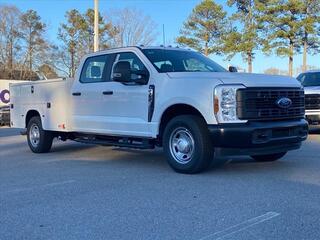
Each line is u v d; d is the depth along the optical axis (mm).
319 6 42656
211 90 7219
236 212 5414
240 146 7109
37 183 7441
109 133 8969
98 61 9430
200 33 49594
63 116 10117
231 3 48094
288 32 42344
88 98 9414
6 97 31844
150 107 8125
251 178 7258
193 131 7473
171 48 8930
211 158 7535
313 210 5402
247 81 7277
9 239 4789
